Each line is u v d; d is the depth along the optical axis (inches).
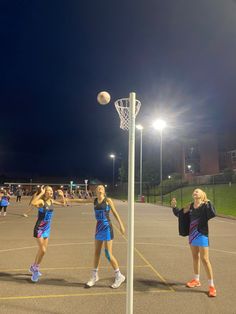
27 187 3501.5
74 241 553.0
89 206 1670.8
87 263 391.5
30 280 322.3
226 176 1884.8
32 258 419.8
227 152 2546.8
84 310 249.0
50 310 249.0
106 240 301.6
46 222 325.7
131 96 211.2
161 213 1153.4
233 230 716.7
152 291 291.0
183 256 434.3
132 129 208.7
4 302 264.8
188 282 309.3
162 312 245.8
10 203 1893.5
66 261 402.3
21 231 677.9
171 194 2101.4
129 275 200.2
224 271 360.2
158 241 557.9
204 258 286.2
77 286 303.7
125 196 2758.4
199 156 2694.4
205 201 296.5
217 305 259.9
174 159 3065.9
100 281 318.0
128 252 201.3
